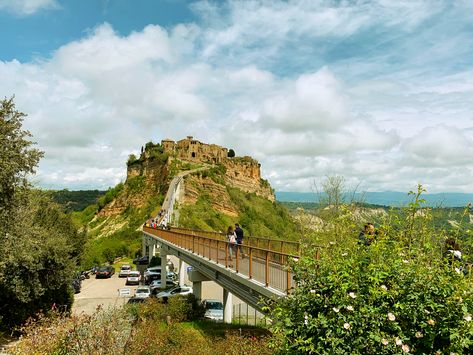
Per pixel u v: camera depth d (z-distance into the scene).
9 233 18.08
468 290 5.14
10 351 10.83
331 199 22.52
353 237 7.15
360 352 5.24
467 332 4.82
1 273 18.47
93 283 51.94
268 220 137.38
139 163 153.25
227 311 25.59
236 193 148.38
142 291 36.19
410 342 5.20
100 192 199.88
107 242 100.44
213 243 20.95
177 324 21.64
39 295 22.66
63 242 25.38
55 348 10.20
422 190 6.44
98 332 10.11
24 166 17.77
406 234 6.53
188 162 151.62
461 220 6.50
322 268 6.07
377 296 5.36
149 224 72.94
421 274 5.46
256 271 14.25
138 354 10.15
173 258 73.69
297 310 6.01
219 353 14.90
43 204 30.58
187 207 116.56
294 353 5.74
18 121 17.91
